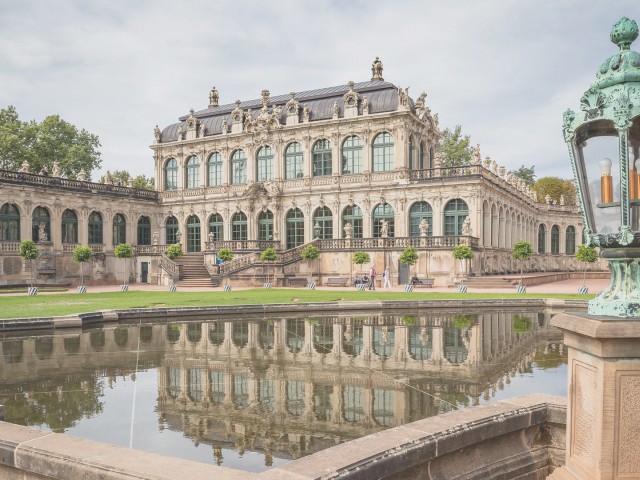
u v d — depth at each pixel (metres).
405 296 32.72
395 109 52.72
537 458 6.57
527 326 20.62
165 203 64.50
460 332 18.95
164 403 9.83
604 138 5.09
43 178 51.66
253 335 18.42
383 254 47.47
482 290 39.59
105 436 8.04
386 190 52.22
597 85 5.02
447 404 9.63
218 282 48.44
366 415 8.98
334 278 48.47
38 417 9.02
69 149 68.44
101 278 56.38
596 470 4.88
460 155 76.56
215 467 5.01
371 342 16.77
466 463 6.05
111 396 10.33
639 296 4.88
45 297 34.75
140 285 54.56
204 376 12.02
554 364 13.23
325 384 11.20
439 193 49.47
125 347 15.98
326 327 20.52
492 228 52.91
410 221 51.47
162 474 4.85
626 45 4.96
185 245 63.59
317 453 5.26
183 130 64.88
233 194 61.12
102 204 57.19
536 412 6.58
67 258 53.38
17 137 63.31
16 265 48.94
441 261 45.25
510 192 58.75
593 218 5.21
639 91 4.75
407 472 5.49
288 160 58.22
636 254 4.93
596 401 4.89
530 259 66.75
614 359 4.78
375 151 53.78
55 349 15.66
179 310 24.02
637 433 4.77
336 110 55.09
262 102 62.12
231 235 60.91
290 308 26.38
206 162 63.03
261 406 9.57
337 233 54.84
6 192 48.38
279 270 48.06
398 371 12.48
